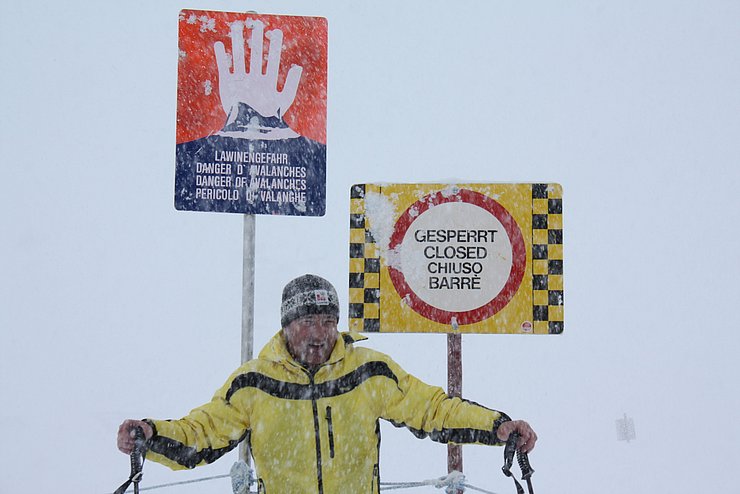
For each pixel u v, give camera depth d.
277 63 4.23
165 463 3.34
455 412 3.47
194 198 4.16
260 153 4.20
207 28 4.20
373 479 3.59
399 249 4.19
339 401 3.53
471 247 4.19
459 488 4.10
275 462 3.50
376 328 4.17
